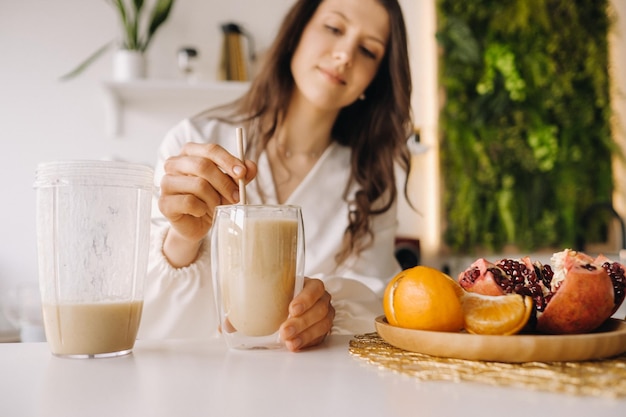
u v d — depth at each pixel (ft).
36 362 1.88
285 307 2.11
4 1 7.28
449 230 7.56
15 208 7.11
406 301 1.95
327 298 2.32
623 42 8.18
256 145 4.53
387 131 4.78
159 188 2.54
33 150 7.20
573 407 1.31
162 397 1.42
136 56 6.76
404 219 7.58
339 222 4.64
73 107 7.27
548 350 1.70
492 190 7.62
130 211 2.04
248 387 1.53
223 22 7.49
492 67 7.72
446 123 7.62
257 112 4.59
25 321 5.31
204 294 3.31
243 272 2.07
